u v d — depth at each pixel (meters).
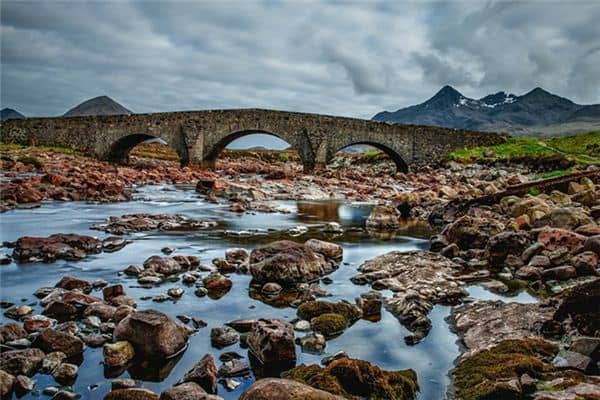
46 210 21.02
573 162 42.12
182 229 17.06
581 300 6.66
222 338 6.62
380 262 11.91
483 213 20.22
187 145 51.69
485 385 5.16
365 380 5.15
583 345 5.67
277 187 34.91
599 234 12.49
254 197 28.48
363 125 51.62
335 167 69.88
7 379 4.99
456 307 8.55
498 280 10.48
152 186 35.25
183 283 9.66
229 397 5.16
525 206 18.84
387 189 36.53
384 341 6.94
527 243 12.07
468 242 13.78
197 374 5.28
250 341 6.45
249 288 9.45
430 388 5.55
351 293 9.34
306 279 10.02
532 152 48.94
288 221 20.19
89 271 10.54
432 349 6.70
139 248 13.34
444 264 11.90
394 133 52.31
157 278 9.76
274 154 96.56
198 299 8.63
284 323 6.71
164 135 52.72
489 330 7.08
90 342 6.36
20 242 11.93
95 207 22.62
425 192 28.53
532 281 10.41
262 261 9.97
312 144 50.34
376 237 16.80
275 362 5.97
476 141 54.25
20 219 18.36
